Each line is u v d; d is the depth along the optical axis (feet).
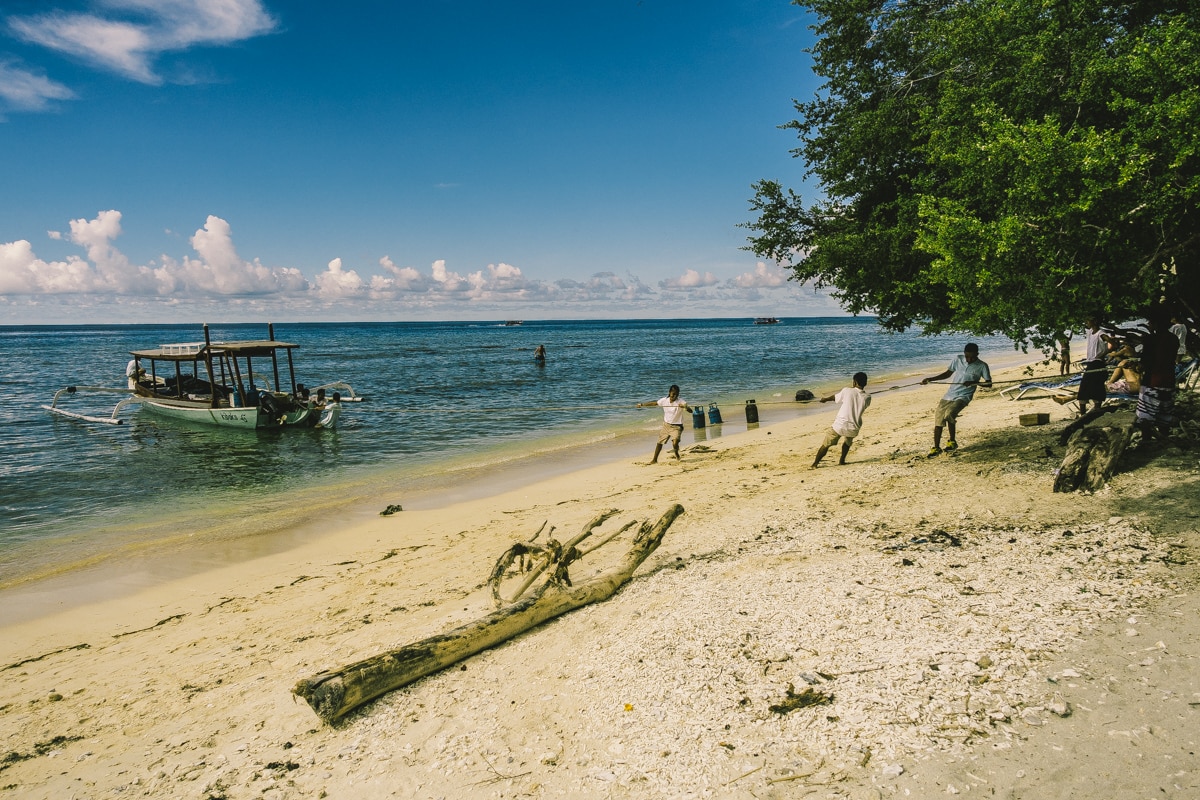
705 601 17.47
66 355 234.38
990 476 26.81
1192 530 17.67
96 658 20.25
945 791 9.64
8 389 123.54
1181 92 17.33
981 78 25.85
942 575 17.25
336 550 30.76
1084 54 22.22
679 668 14.06
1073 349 110.42
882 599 16.15
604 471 45.27
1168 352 23.63
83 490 46.47
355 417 81.82
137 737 14.75
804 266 35.91
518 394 103.81
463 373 145.28
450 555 27.58
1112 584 15.29
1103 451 22.66
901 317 35.06
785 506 27.48
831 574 18.35
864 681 12.65
